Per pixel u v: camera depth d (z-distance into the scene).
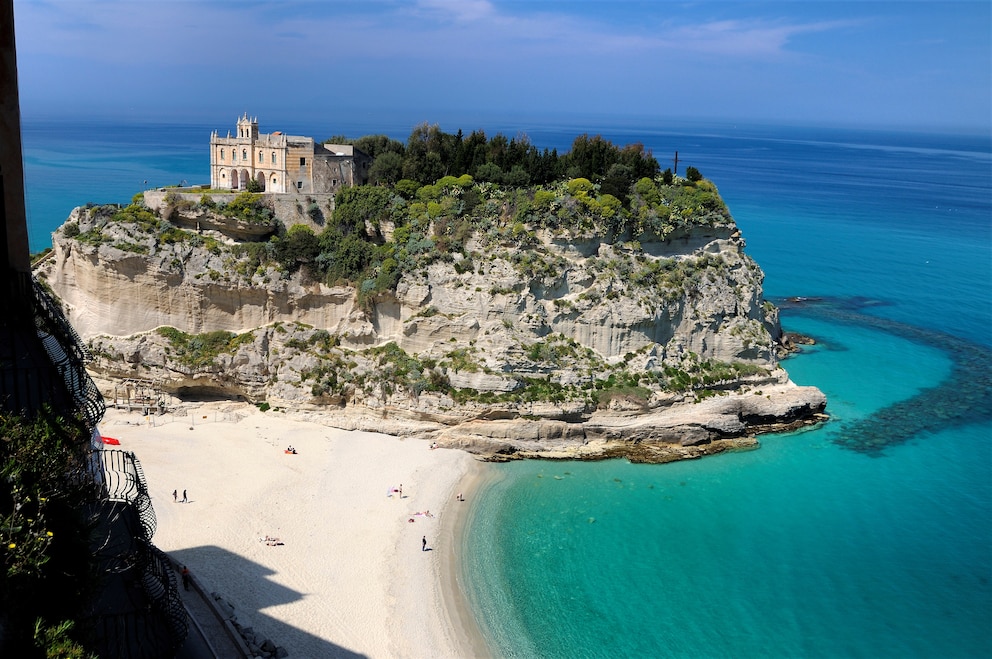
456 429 72.56
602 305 77.56
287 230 82.44
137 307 77.00
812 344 107.06
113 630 27.50
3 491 22.28
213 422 74.00
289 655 43.59
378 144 106.38
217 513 58.09
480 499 63.72
